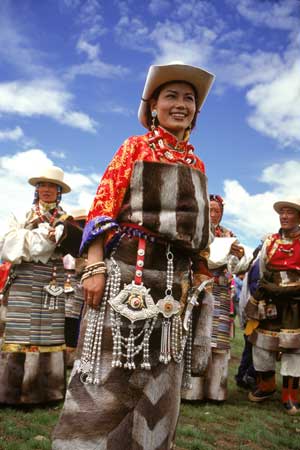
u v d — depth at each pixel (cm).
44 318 438
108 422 187
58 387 441
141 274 199
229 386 625
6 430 366
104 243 206
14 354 424
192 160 221
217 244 503
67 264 618
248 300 554
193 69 215
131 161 209
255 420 459
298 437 422
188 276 212
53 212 448
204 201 210
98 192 207
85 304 209
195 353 222
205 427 430
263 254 543
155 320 198
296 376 514
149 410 193
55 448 187
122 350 193
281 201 528
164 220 200
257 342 542
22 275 431
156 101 228
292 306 523
